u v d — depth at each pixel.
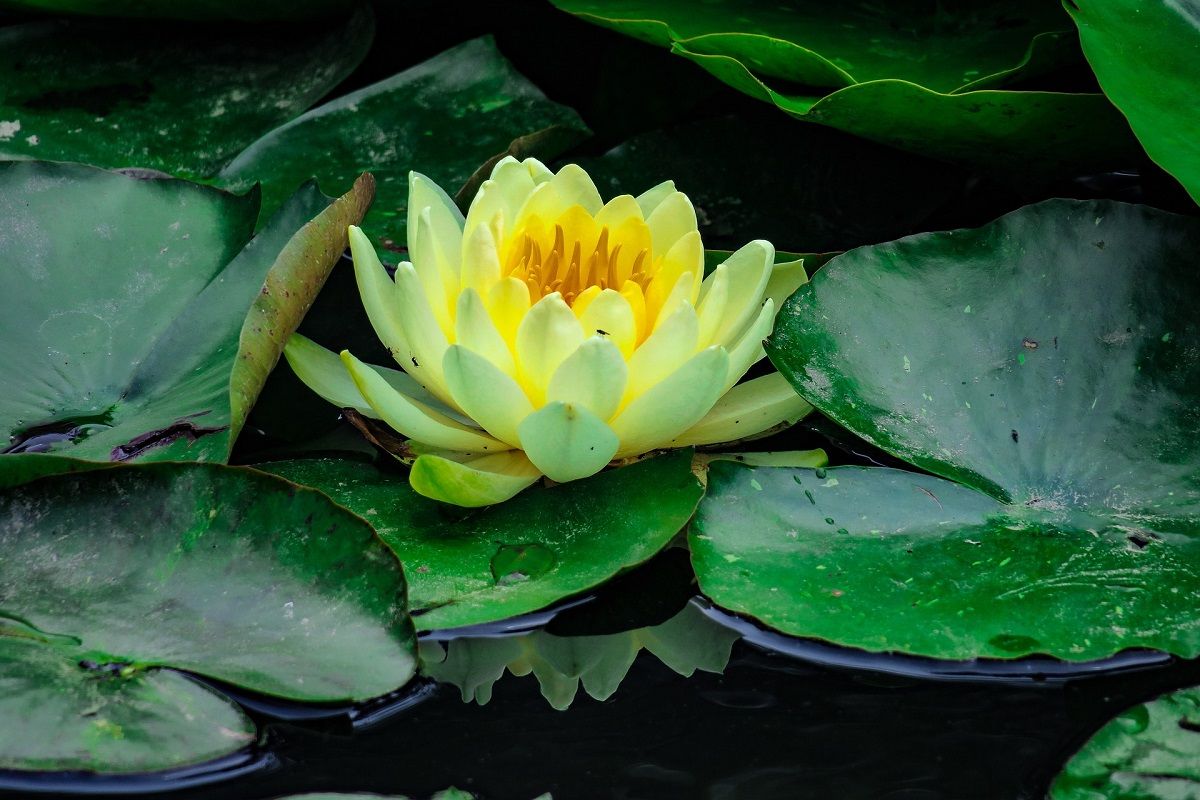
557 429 1.15
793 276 1.21
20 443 1.17
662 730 1.12
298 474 1.18
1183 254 1.19
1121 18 1.20
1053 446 1.17
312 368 1.19
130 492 1.15
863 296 1.19
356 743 1.12
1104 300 1.19
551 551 1.15
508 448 1.18
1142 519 1.16
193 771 1.11
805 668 1.14
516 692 1.13
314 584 1.13
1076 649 1.13
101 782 1.11
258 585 1.14
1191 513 1.15
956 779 1.11
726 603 1.14
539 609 1.14
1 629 1.12
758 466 1.17
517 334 1.16
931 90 1.21
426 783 1.11
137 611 1.13
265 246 1.21
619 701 1.13
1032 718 1.12
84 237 1.22
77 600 1.13
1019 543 1.15
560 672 1.14
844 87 1.24
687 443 1.19
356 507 1.17
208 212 1.23
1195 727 1.11
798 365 1.18
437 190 1.20
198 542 1.14
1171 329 1.18
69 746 1.11
